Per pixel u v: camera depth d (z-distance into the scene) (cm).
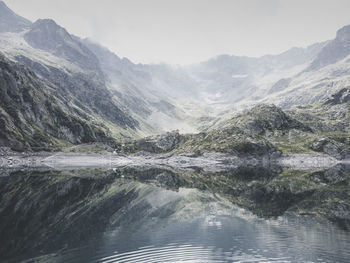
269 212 4397
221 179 10350
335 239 2894
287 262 2298
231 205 5028
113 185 8050
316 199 5619
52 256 2461
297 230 3259
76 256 2459
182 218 3966
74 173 12169
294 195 6194
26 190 6631
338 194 6284
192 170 15450
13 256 2459
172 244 2766
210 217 4031
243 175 11981
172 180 9906
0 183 7869
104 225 3556
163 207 4869
